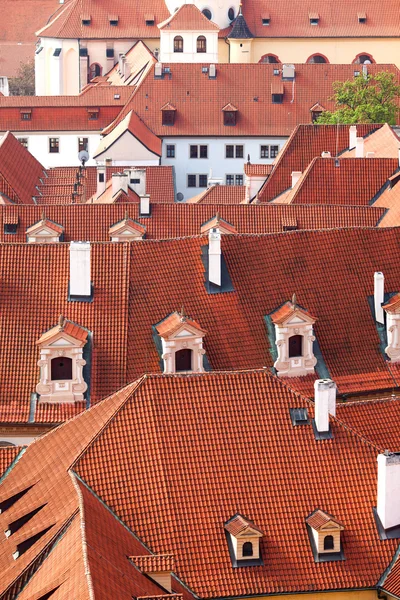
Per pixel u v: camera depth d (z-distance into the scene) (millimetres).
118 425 172625
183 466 170750
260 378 178000
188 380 176500
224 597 164000
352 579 167375
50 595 146125
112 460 170250
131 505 167625
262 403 176500
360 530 170250
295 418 175875
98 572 144875
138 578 152625
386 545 170000
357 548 169250
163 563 156125
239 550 166375
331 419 177250
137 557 156125
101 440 171500
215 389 176375
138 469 169875
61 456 176875
